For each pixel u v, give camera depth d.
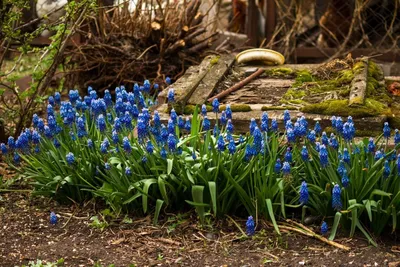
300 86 6.44
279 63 7.04
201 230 4.77
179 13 8.71
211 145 4.84
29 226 4.98
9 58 9.39
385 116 5.48
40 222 5.04
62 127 5.54
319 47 9.71
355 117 5.52
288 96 6.19
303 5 9.77
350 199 4.64
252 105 6.07
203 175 4.82
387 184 4.62
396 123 5.51
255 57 6.99
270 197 4.78
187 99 6.09
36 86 6.95
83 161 5.23
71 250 4.60
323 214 4.77
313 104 5.69
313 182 4.81
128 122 5.15
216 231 4.77
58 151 5.36
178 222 4.87
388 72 9.34
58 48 6.73
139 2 8.51
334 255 4.42
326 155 4.63
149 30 8.37
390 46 9.67
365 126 5.47
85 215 5.12
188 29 8.43
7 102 8.10
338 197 4.48
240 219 4.89
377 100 5.97
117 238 4.76
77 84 8.55
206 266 4.35
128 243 4.69
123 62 8.30
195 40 8.65
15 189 5.63
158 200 4.85
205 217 4.86
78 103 5.63
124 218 4.96
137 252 4.57
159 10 8.59
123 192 4.97
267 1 9.73
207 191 4.86
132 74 8.35
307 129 5.07
